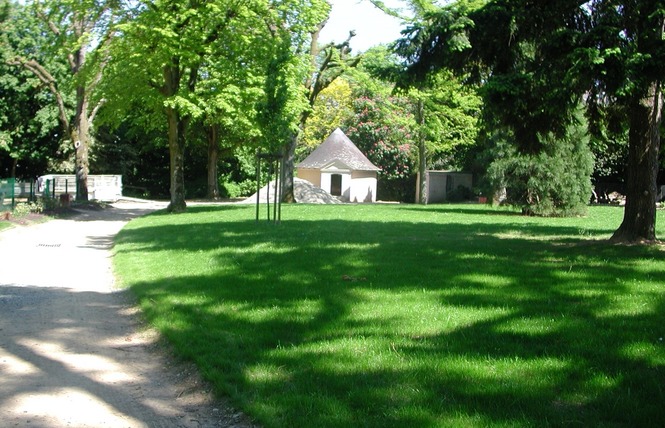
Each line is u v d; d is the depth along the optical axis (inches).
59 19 1062.4
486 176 1037.2
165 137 1994.3
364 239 563.5
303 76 1093.1
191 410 189.6
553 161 954.7
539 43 471.8
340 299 307.4
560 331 239.8
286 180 1412.4
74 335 277.4
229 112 1000.2
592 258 421.4
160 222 846.5
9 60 1402.6
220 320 276.8
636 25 399.2
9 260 517.3
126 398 199.9
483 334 238.5
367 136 2257.6
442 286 333.1
